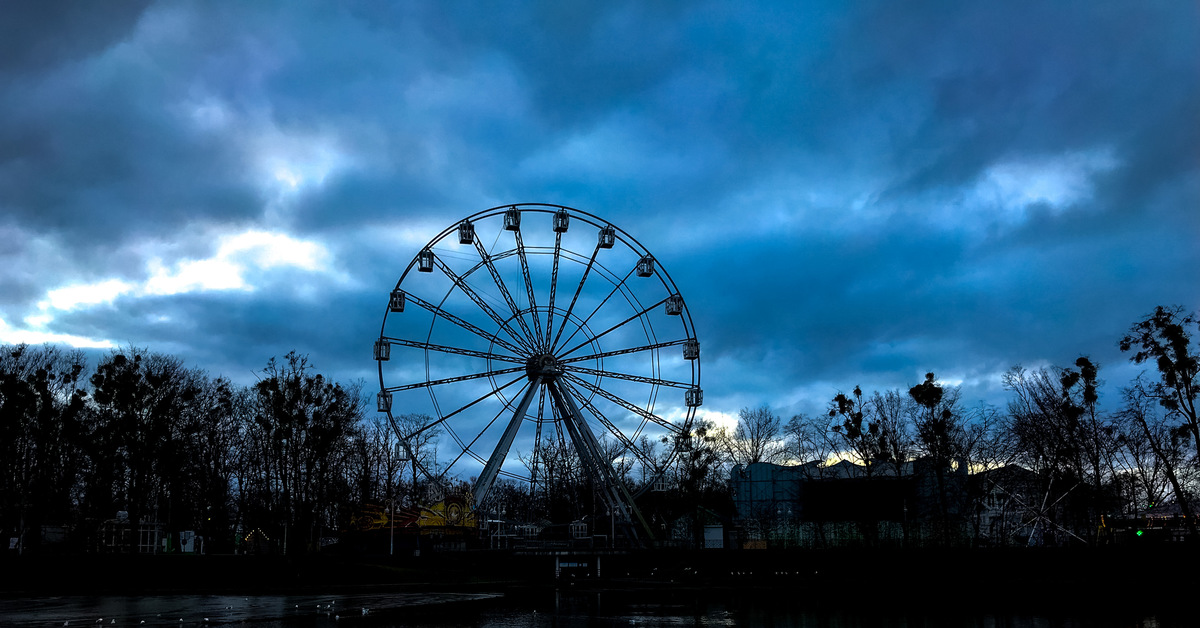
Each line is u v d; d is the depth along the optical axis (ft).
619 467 380.17
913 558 261.24
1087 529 266.98
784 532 354.13
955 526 303.27
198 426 300.81
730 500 390.83
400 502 319.88
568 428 280.92
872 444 300.40
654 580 270.87
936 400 277.85
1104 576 237.86
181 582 203.10
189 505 327.47
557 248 278.05
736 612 163.12
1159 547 230.07
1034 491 286.87
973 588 227.61
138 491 276.62
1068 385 263.08
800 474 368.89
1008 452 279.28
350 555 269.85
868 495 324.80
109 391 269.23
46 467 261.03
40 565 204.03
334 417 291.79
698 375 280.72
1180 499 232.32
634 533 285.64
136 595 179.52
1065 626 139.54
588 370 277.85
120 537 278.26
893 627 139.03
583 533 317.83
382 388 263.49
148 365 296.51
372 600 175.73
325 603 165.78
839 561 268.82
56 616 129.39
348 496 328.90
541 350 275.59
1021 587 227.81
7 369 274.77
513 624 136.36
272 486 303.07
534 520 453.99
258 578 213.05
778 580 260.01
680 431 282.97
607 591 224.33
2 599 165.78
